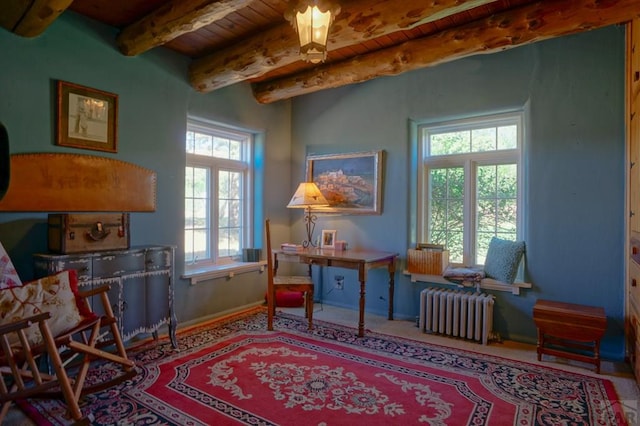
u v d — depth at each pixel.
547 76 3.19
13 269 2.31
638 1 2.28
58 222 2.51
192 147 4.02
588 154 3.02
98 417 2.04
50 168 2.77
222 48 3.53
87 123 2.98
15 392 1.85
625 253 2.83
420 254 3.82
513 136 3.59
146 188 3.38
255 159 4.61
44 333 1.88
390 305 3.92
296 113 4.84
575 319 2.71
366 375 2.58
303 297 4.49
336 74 3.76
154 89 3.45
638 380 2.41
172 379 2.50
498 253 3.41
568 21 2.53
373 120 4.20
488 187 3.72
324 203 4.02
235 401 2.22
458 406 2.17
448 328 3.40
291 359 2.85
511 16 2.74
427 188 4.07
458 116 3.71
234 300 4.20
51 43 2.79
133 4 2.77
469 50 3.01
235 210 4.50
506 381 2.50
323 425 1.97
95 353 2.16
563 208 3.12
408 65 3.34
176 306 3.62
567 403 2.21
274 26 3.10
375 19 2.56
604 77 2.96
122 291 2.75
